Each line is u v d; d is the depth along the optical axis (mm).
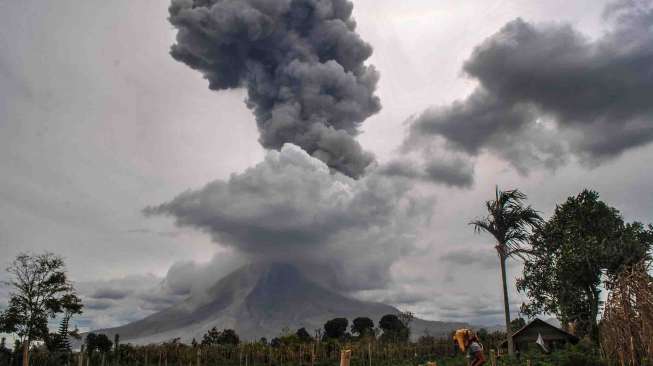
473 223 35250
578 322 49281
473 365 13758
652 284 19047
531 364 26484
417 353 69312
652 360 18750
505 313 33906
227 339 105312
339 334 143000
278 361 71312
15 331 54188
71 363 57750
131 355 74000
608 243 45031
